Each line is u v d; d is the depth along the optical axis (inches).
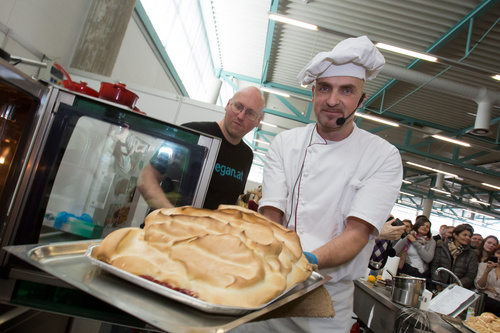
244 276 16.6
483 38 191.0
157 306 14.3
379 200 37.0
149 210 36.4
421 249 124.4
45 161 29.7
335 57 34.4
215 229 19.7
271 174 43.5
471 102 261.7
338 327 37.3
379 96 287.9
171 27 207.9
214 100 300.8
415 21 191.8
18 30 83.7
